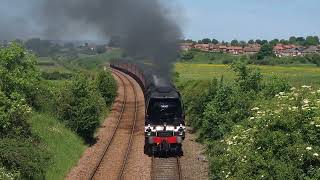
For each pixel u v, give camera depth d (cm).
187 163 3450
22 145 2736
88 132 4172
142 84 7438
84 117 4088
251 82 3928
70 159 3400
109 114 5628
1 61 3325
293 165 2080
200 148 3919
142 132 4603
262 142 2252
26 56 3691
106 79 6212
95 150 3859
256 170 2227
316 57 15512
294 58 15962
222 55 19525
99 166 3334
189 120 5022
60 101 4222
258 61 14975
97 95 4866
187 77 9025
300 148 2048
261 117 2341
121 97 7069
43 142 3238
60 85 4838
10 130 2842
